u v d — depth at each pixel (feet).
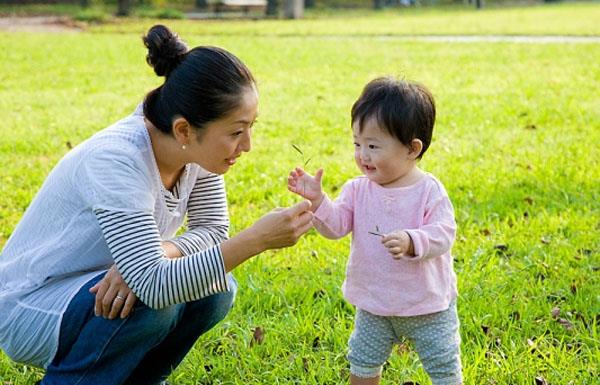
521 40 69.72
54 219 11.64
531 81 44.73
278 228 11.17
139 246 11.01
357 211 11.94
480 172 25.62
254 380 13.74
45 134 33.09
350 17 108.99
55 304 11.60
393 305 11.70
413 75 48.65
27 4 122.42
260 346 14.67
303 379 13.62
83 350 11.57
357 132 11.61
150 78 49.42
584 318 15.62
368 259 11.80
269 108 38.27
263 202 23.43
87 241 11.49
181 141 11.14
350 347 12.55
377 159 11.48
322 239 19.94
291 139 31.68
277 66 54.24
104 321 11.36
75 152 11.61
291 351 14.66
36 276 11.73
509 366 13.73
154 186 11.48
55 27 89.81
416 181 11.84
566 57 55.52
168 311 11.55
